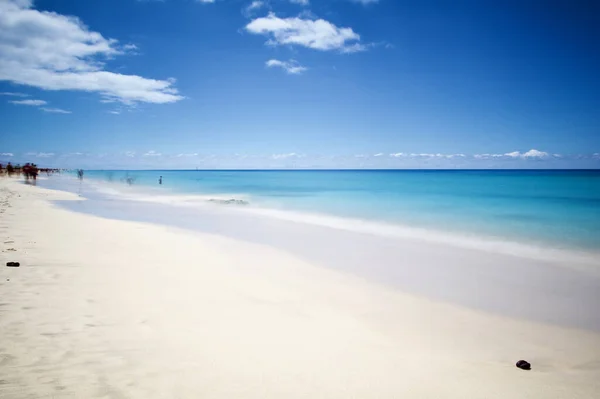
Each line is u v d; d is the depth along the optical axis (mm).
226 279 8383
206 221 19219
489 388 4273
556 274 9648
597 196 35750
